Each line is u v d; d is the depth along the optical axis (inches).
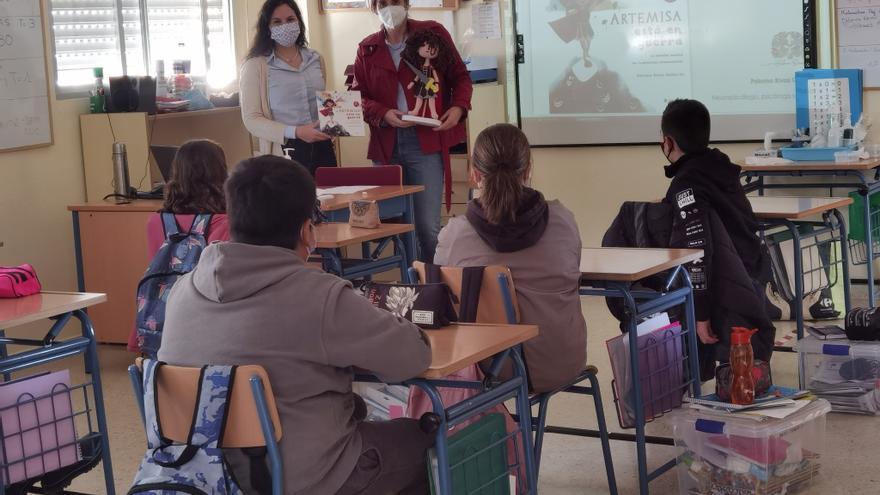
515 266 117.0
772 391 133.3
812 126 240.7
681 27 253.9
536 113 269.9
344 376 88.8
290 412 84.5
